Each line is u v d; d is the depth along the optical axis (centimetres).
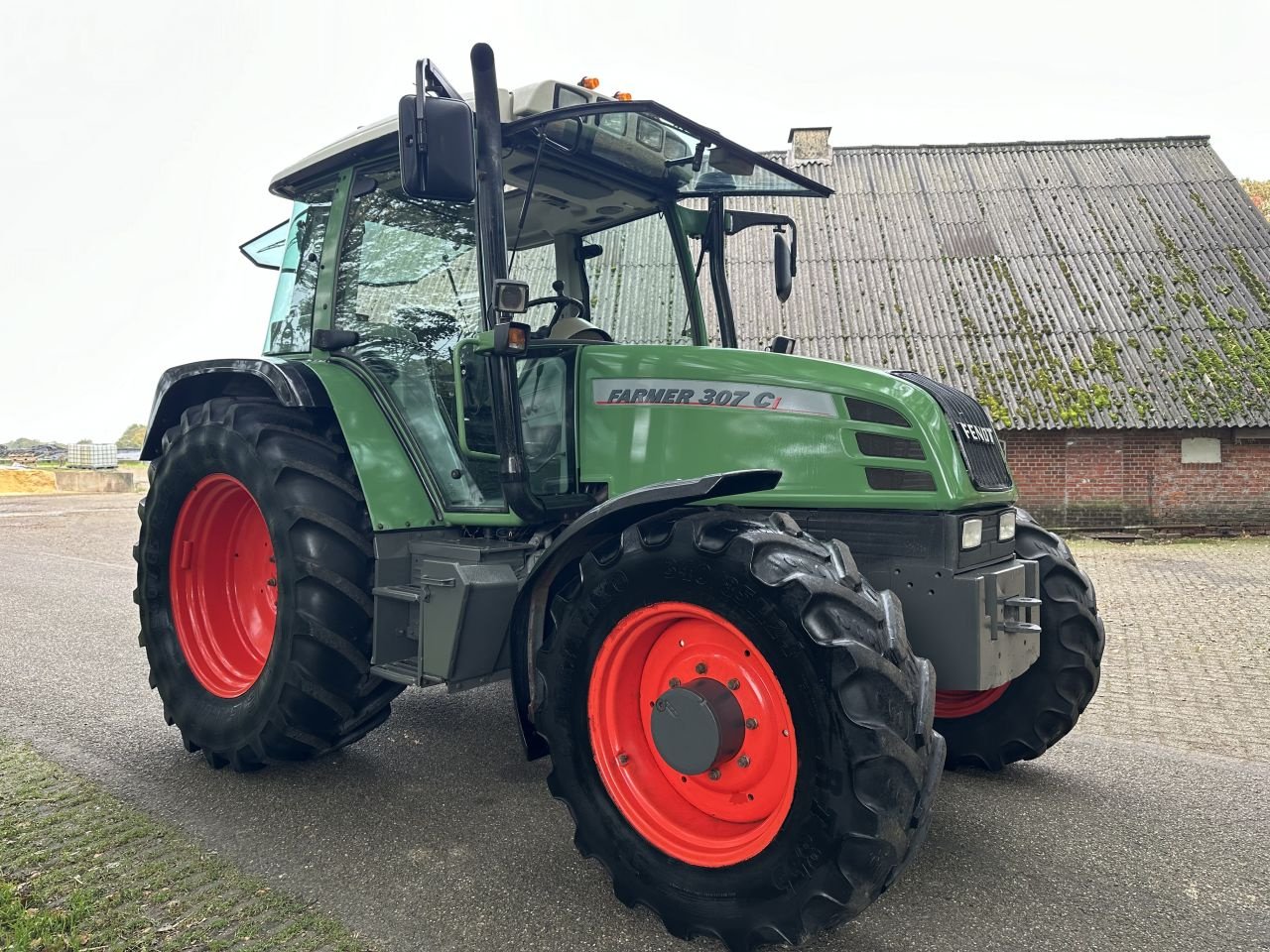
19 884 258
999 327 1400
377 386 349
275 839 289
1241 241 1488
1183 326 1377
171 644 369
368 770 355
